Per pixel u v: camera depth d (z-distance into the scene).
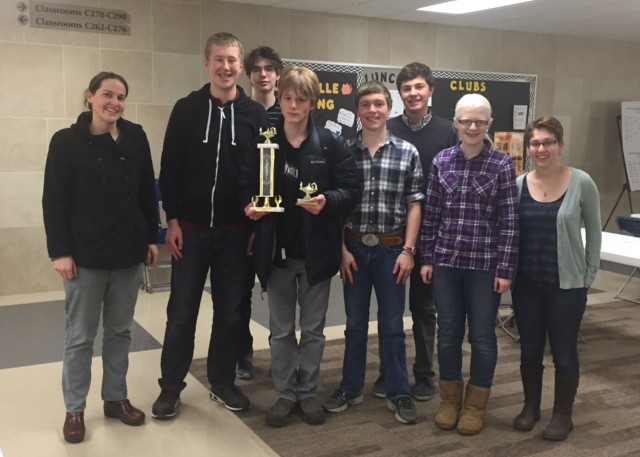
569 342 2.60
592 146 7.46
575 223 2.48
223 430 2.72
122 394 2.78
